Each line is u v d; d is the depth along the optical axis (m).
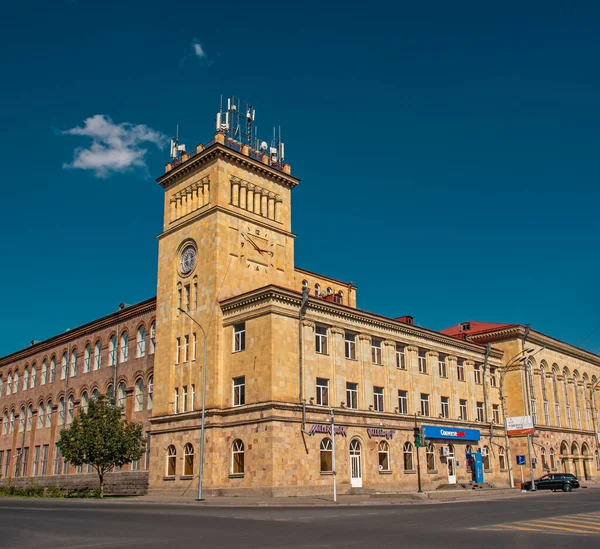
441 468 59.72
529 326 73.06
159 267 58.53
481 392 68.88
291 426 46.16
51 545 18.25
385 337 57.31
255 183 57.31
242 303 49.53
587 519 25.55
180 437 50.94
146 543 18.50
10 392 87.88
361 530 21.66
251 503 39.09
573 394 84.56
